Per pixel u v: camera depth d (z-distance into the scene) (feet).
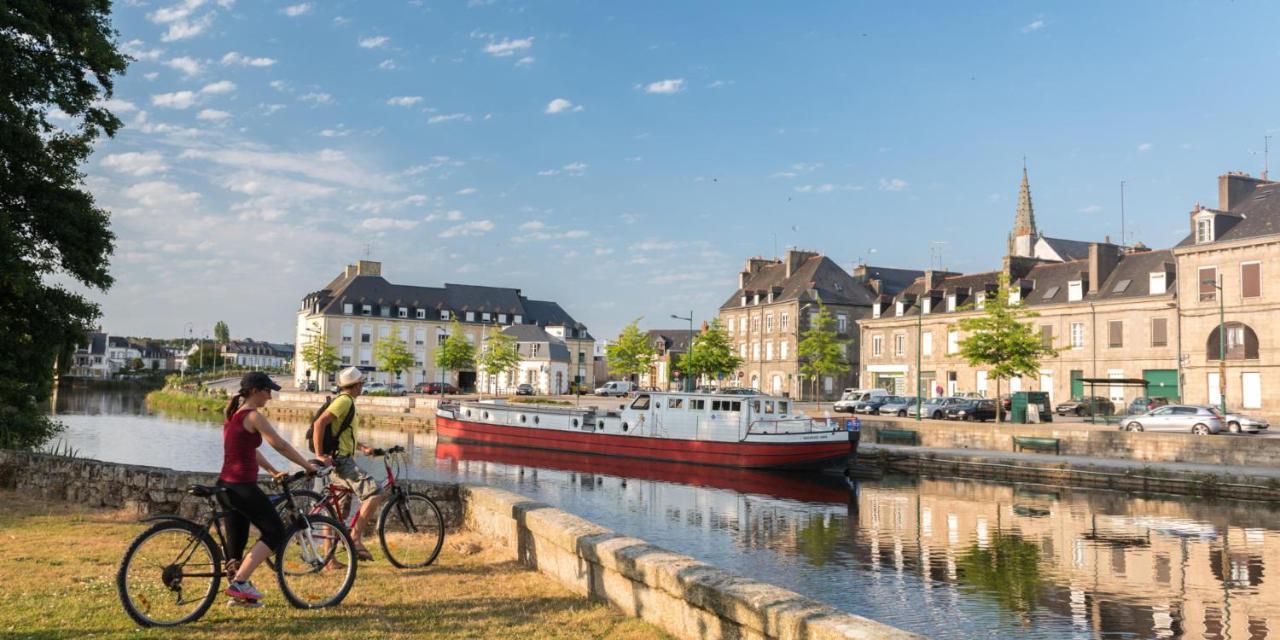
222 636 18.12
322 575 22.07
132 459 99.40
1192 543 55.26
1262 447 83.71
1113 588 43.27
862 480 92.79
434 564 26.45
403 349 266.57
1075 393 163.84
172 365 604.90
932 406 149.07
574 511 70.03
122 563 18.51
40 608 19.45
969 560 50.14
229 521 20.20
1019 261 190.19
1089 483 84.53
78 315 66.85
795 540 56.70
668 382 285.23
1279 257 133.80
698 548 54.03
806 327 232.53
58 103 60.29
